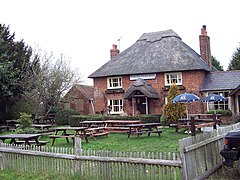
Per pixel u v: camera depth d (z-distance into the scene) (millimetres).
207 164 8266
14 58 31469
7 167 10602
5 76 27203
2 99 29375
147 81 30234
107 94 32062
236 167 8906
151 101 29781
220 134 9477
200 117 25266
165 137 17047
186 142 7328
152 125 18000
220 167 8898
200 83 28219
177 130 19375
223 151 8172
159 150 12617
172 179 7406
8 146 10773
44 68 32719
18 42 33500
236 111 25672
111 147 14141
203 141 8117
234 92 25281
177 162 7039
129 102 30734
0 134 22312
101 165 8289
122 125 22281
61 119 29859
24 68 32250
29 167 9953
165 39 32625
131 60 32156
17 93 31109
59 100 33719
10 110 30797
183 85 28625
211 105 27516
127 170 7805
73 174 8836
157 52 31562
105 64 33438
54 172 9219
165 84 29359
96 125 23781
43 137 19469
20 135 13828
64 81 33688
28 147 10156
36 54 36312
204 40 31672
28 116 20906
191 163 7418
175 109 20953
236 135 8086
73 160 8859
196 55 31891
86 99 42875
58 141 17422
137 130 17609
